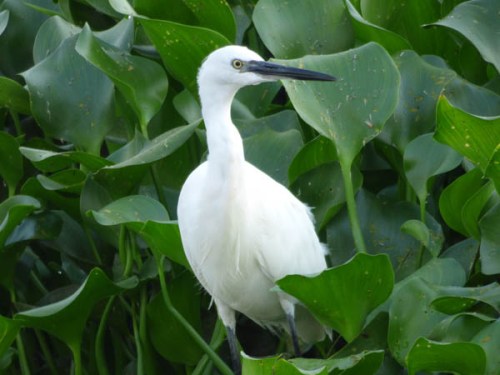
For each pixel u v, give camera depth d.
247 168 8.62
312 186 9.26
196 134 10.13
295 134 9.38
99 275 8.26
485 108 9.35
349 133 8.61
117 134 10.52
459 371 7.34
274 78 8.17
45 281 10.86
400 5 10.34
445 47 10.66
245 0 11.18
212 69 8.20
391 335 7.88
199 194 8.45
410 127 9.31
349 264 7.31
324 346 9.50
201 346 8.80
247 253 8.54
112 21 11.64
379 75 8.67
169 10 10.18
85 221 9.31
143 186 10.17
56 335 8.75
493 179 7.68
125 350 10.23
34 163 9.22
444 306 7.66
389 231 9.16
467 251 8.86
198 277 8.88
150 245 8.76
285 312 8.77
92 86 9.76
